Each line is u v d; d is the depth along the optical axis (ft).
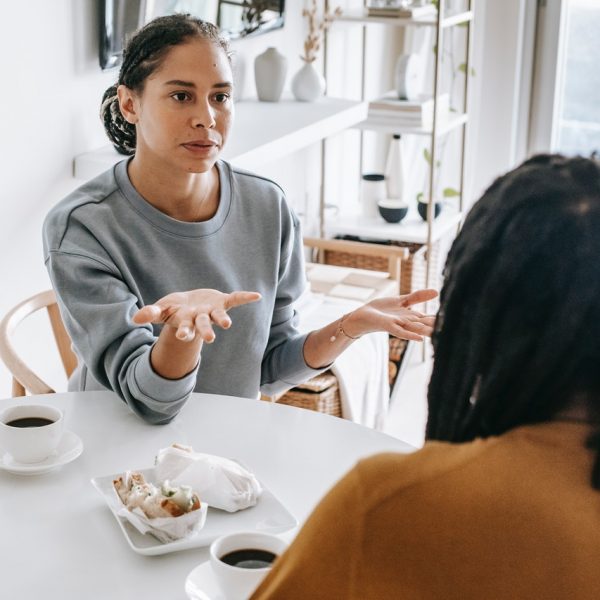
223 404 5.17
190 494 3.91
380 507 2.10
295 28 11.48
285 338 6.05
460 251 2.20
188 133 5.21
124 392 4.87
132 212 5.42
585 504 2.02
